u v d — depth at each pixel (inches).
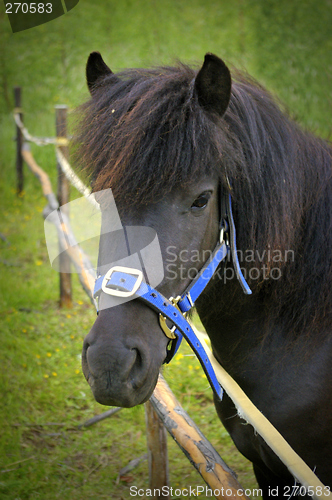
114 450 113.3
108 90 56.2
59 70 348.2
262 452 67.6
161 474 91.7
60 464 107.0
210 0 374.6
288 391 63.6
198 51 341.1
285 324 62.8
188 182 48.6
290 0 366.3
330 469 66.2
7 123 328.8
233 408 70.7
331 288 61.6
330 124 290.7
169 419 65.3
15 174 297.9
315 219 62.1
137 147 48.2
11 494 98.0
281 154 57.5
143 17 367.9
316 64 329.4
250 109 56.3
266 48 341.4
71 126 62.3
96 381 45.7
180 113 49.5
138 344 46.5
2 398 127.4
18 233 238.7
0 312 172.4
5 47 355.9
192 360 140.9
